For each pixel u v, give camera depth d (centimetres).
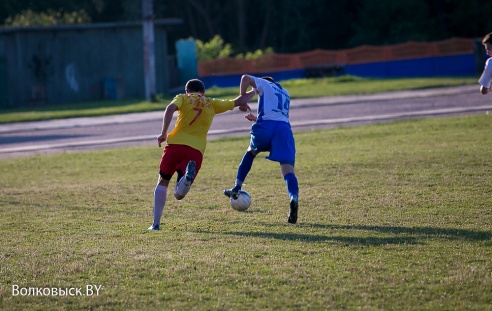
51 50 10444
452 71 12325
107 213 2628
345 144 4353
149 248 2009
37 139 5947
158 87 10862
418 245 1958
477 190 2725
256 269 1770
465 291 1574
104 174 3750
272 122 2339
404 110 6366
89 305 1558
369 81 10325
